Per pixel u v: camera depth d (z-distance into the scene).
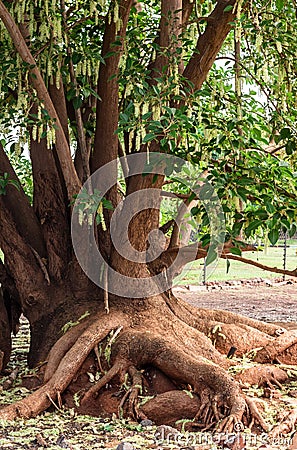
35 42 7.16
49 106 6.62
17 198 8.15
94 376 6.89
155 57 7.79
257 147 7.17
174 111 5.91
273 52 7.29
